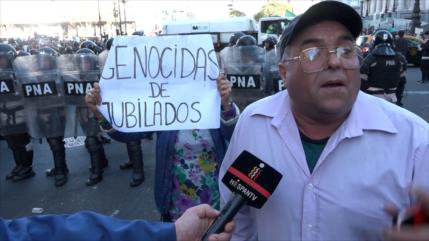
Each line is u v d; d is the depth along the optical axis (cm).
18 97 545
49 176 594
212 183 261
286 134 155
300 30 147
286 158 153
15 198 521
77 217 118
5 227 113
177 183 264
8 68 538
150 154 680
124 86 247
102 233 116
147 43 245
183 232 135
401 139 143
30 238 112
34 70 515
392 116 148
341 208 143
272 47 625
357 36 149
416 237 87
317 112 147
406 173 141
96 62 519
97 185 550
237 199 145
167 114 246
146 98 246
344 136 144
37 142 790
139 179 543
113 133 263
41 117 528
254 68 518
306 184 148
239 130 172
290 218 151
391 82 625
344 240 144
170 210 270
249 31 2022
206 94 245
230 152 177
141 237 117
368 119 146
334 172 145
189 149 259
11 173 586
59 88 527
